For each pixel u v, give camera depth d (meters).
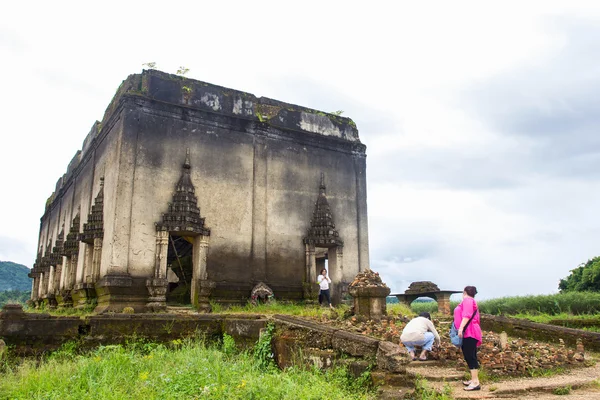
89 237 15.86
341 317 11.88
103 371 8.09
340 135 20.16
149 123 15.73
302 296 17.44
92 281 15.45
